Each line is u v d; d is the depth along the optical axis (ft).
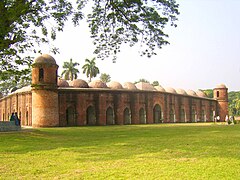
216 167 22.06
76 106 105.19
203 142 38.65
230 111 244.01
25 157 29.22
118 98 114.21
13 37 49.11
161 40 54.34
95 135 54.34
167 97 131.85
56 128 82.74
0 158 28.71
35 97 94.27
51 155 30.07
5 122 64.44
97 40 56.34
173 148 33.04
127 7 51.29
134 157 27.45
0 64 51.52
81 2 53.78
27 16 51.49
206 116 158.10
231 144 35.94
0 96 170.40
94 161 25.98
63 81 110.52
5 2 42.37
